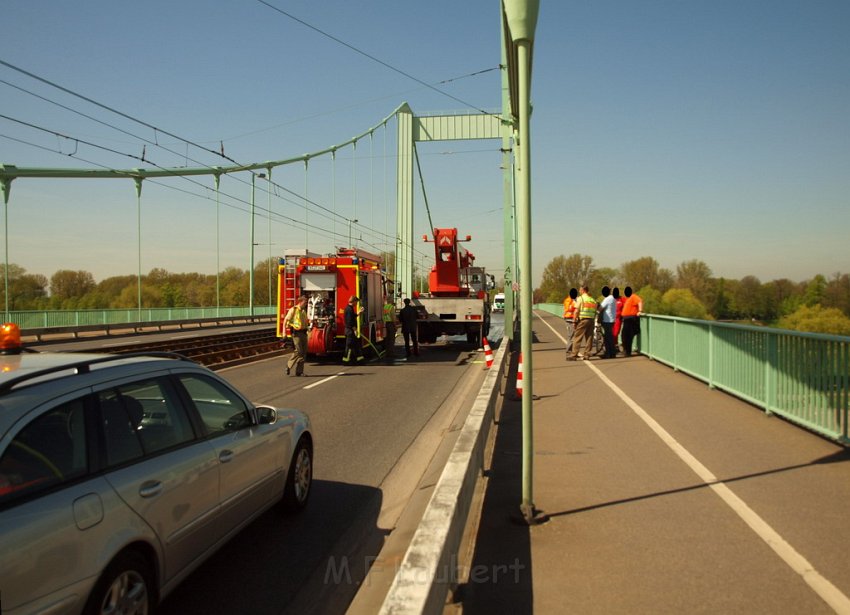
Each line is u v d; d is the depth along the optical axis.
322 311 17.52
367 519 5.27
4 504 2.60
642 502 5.02
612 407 9.09
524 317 4.79
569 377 12.55
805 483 5.37
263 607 3.79
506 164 23.56
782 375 7.74
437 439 8.18
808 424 6.96
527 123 4.73
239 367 16.77
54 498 2.79
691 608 3.35
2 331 4.25
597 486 5.46
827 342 6.53
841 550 4.04
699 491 5.23
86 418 3.19
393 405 10.77
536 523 4.61
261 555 4.53
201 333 33.50
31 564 2.58
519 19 4.55
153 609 3.31
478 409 6.12
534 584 3.65
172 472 3.54
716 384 10.20
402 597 2.32
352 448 7.70
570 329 17.36
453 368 16.64
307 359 18.91
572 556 4.04
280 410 5.47
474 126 44.06
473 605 3.41
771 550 4.05
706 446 6.70
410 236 44.19
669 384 11.05
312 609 3.77
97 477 3.08
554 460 6.34
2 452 2.69
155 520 3.33
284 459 5.08
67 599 2.73
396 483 6.29
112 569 2.98
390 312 19.27
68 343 25.91
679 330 12.47
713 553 4.03
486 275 29.72
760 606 3.35
